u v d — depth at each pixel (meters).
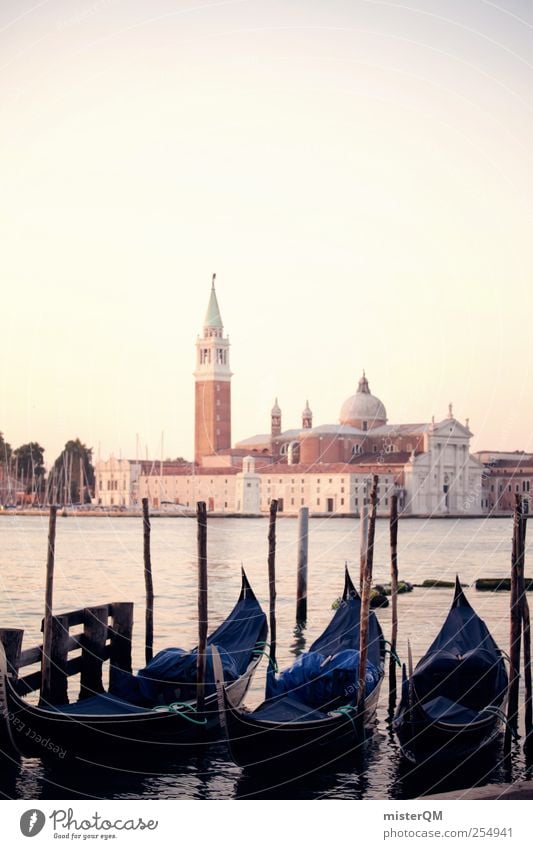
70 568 86.56
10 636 28.03
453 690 30.39
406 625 50.59
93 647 31.56
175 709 29.06
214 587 71.56
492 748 29.95
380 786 27.08
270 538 44.88
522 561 30.91
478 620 34.16
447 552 106.50
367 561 30.75
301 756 27.94
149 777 27.52
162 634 47.66
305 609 55.47
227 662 32.19
